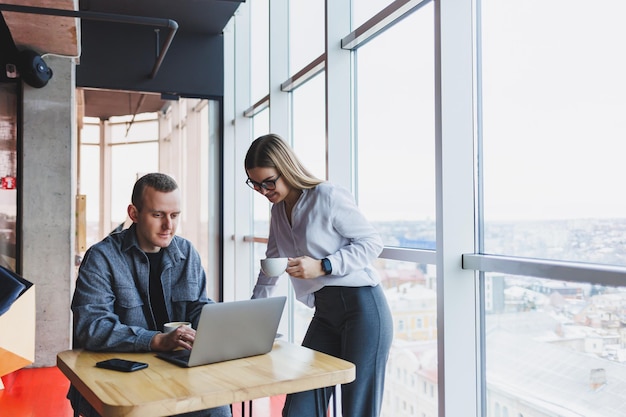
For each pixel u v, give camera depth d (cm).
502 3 250
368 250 239
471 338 262
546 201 226
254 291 256
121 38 625
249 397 153
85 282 202
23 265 538
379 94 352
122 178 1245
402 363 329
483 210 262
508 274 240
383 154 348
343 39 379
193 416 209
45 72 533
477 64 265
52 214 545
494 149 255
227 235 660
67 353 192
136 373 166
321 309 250
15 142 557
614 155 196
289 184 246
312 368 171
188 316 226
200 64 649
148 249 219
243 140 650
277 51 511
